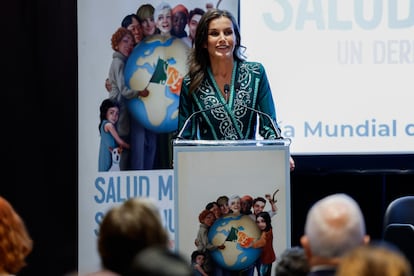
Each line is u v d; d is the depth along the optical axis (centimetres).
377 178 1152
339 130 1093
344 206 553
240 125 888
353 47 1091
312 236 550
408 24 1089
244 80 895
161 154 1083
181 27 1077
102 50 1077
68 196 1116
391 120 1092
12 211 669
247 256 796
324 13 1091
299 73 1092
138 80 1078
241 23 1092
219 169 792
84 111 1077
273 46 1092
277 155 795
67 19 1101
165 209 1082
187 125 886
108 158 1078
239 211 794
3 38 1101
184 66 1078
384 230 943
